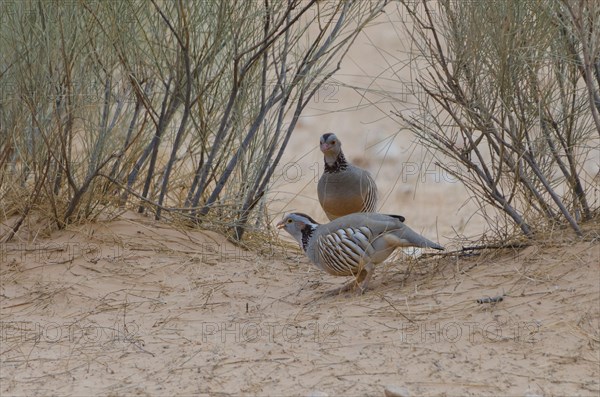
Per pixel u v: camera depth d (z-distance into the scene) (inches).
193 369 349.1
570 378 319.6
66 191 505.7
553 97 454.6
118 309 422.9
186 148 570.6
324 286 454.9
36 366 360.8
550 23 423.2
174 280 456.1
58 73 481.4
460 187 831.1
